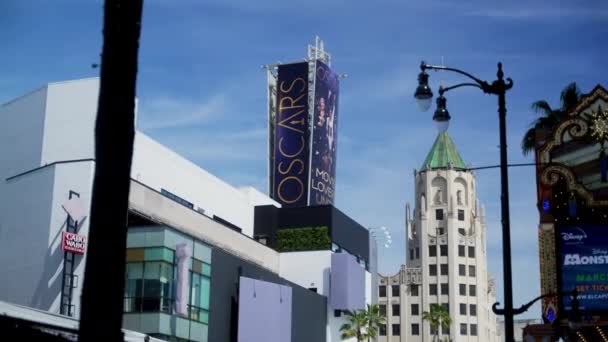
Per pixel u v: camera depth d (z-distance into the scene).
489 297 186.62
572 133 46.91
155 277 55.28
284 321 69.06
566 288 44.09
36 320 25.66
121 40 14.75
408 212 187.50
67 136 60.38
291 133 118.94
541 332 44.09
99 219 14.45
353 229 91.31
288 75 121.06
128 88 14.77
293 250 84.31
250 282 65.31
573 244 44.53
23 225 55.53
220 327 62.72
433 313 159.12
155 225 56.44
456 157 187.38
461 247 179.62
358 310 88.44
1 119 64.38
